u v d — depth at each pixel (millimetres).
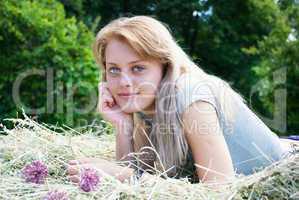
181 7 8430
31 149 1476
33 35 3957
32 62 3760
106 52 1471
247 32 8703
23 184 1145
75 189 1096
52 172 1389
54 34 3887
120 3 8188
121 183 1150
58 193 1050
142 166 1580
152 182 1147
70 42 3770
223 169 1379
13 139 1629
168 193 1101
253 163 1611
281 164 1104
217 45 8664
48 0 4328
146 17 1475
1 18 3955
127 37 1393
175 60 1460
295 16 6465
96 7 7867
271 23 8500
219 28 8633
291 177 1087
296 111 4645
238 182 1115
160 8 8367
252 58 8312
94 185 1083
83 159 1438
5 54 3867
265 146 1629
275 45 6199
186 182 1201
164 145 1486
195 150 1427
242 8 8633
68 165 1330
